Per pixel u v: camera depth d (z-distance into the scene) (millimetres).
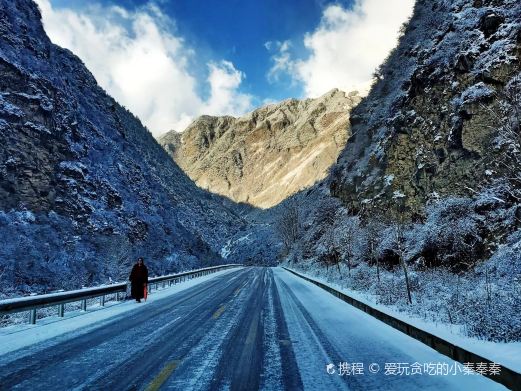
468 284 14086
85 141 72062
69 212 54031
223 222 166500
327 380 5590
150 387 5219
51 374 5793
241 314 11977
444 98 24219
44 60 73812
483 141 19219
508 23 21172
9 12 69938
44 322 10562
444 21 27703
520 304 8500
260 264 105875
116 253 51875
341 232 32188
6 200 47344
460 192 19984
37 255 39094
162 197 98062
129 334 8891
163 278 22844
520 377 4926
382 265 23297
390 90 38250
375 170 32906
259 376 5750
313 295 18141
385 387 5305
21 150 52312
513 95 9953
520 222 15172
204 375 5777
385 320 10633
